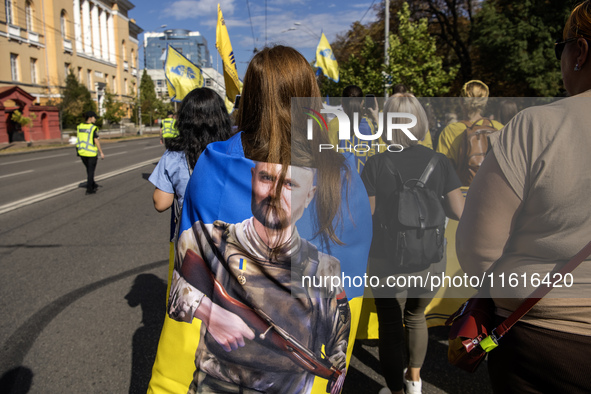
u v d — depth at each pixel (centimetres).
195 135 229
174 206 235
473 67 2319
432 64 1389
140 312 346
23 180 1124
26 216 698
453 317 139
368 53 1638
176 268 129
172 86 559
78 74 4712
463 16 2462
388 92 1404
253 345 120
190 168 229
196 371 123
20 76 3691
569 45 120
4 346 296
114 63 5766
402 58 1402
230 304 120
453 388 246
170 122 1252
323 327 123
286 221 118
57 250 512
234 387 122
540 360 115
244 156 122
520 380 120
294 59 122
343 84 1631
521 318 119
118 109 4453
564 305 113
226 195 120
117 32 5825
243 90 127
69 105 3794
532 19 1614
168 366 126
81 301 368
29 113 3014
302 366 122
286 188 118
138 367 271
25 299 373
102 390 249
